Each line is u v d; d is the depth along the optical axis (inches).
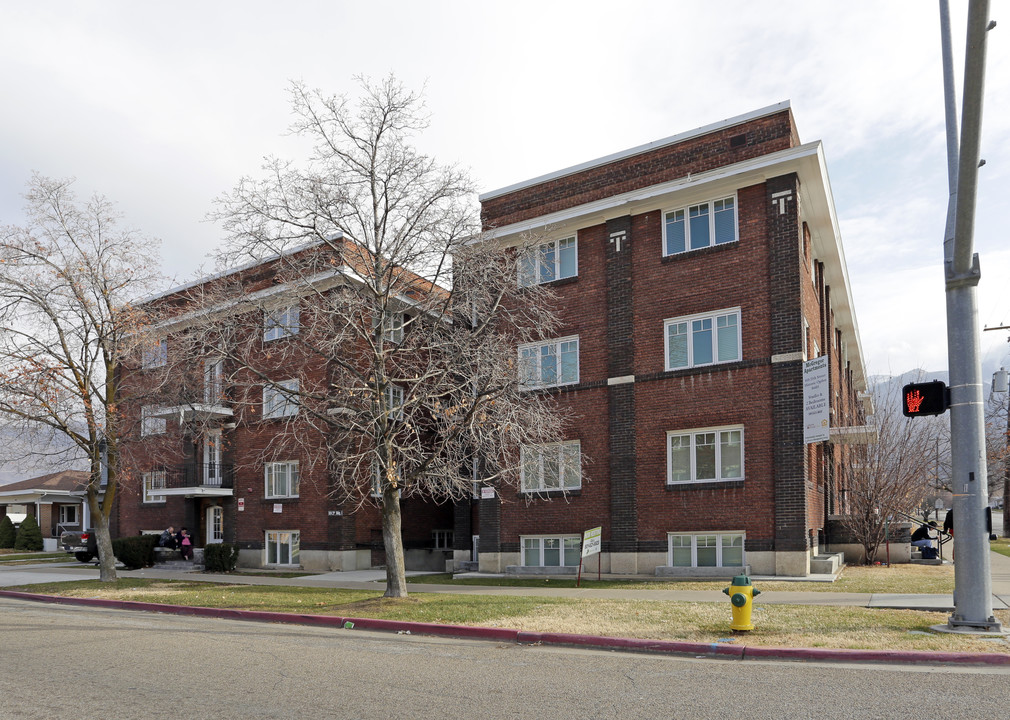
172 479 1274.6
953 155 446.0
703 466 844.6
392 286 655.1
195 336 684.7
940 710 289.3
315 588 785.6
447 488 681.0
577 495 914.7
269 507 1133.1
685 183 861.8
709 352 854.5
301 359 857.5
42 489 1742.1
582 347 934.4
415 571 1135.6
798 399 788.6
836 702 303.9
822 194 864.3
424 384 686.5
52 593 803.4
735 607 451.2
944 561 1014.4
